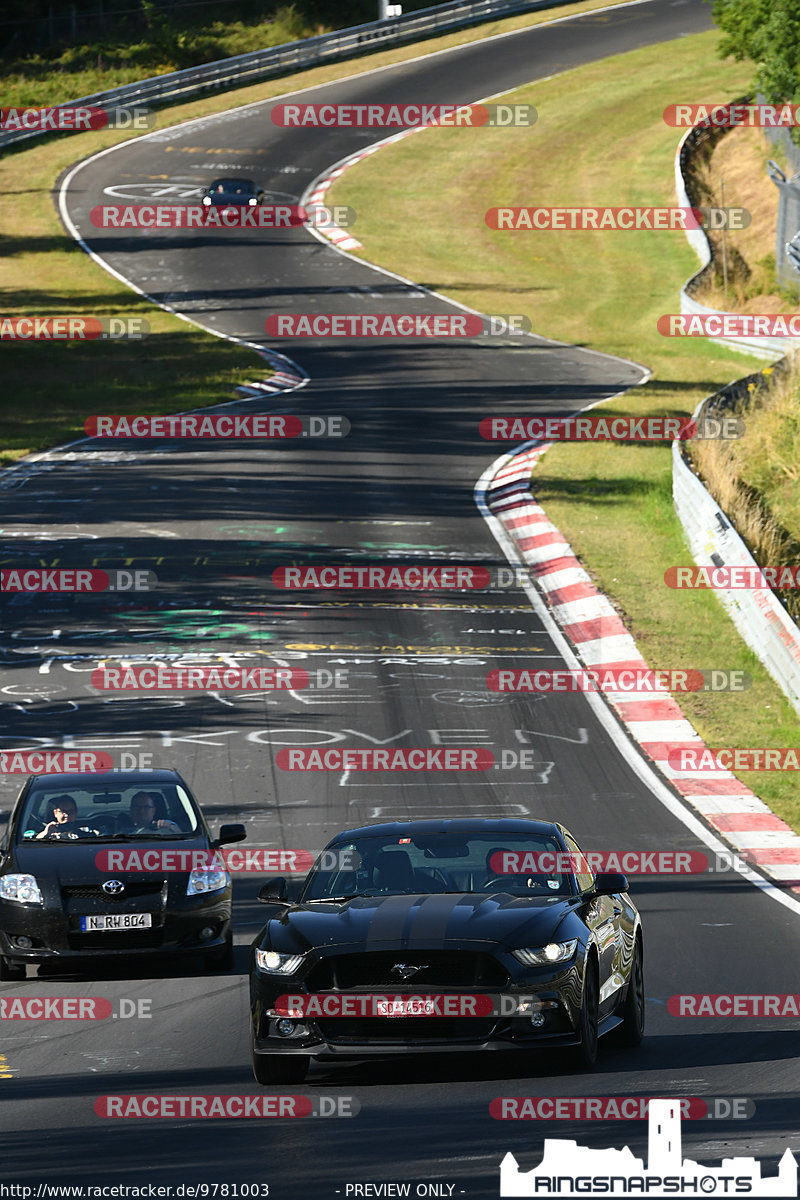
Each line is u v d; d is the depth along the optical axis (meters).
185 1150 30.61
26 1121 33.50
